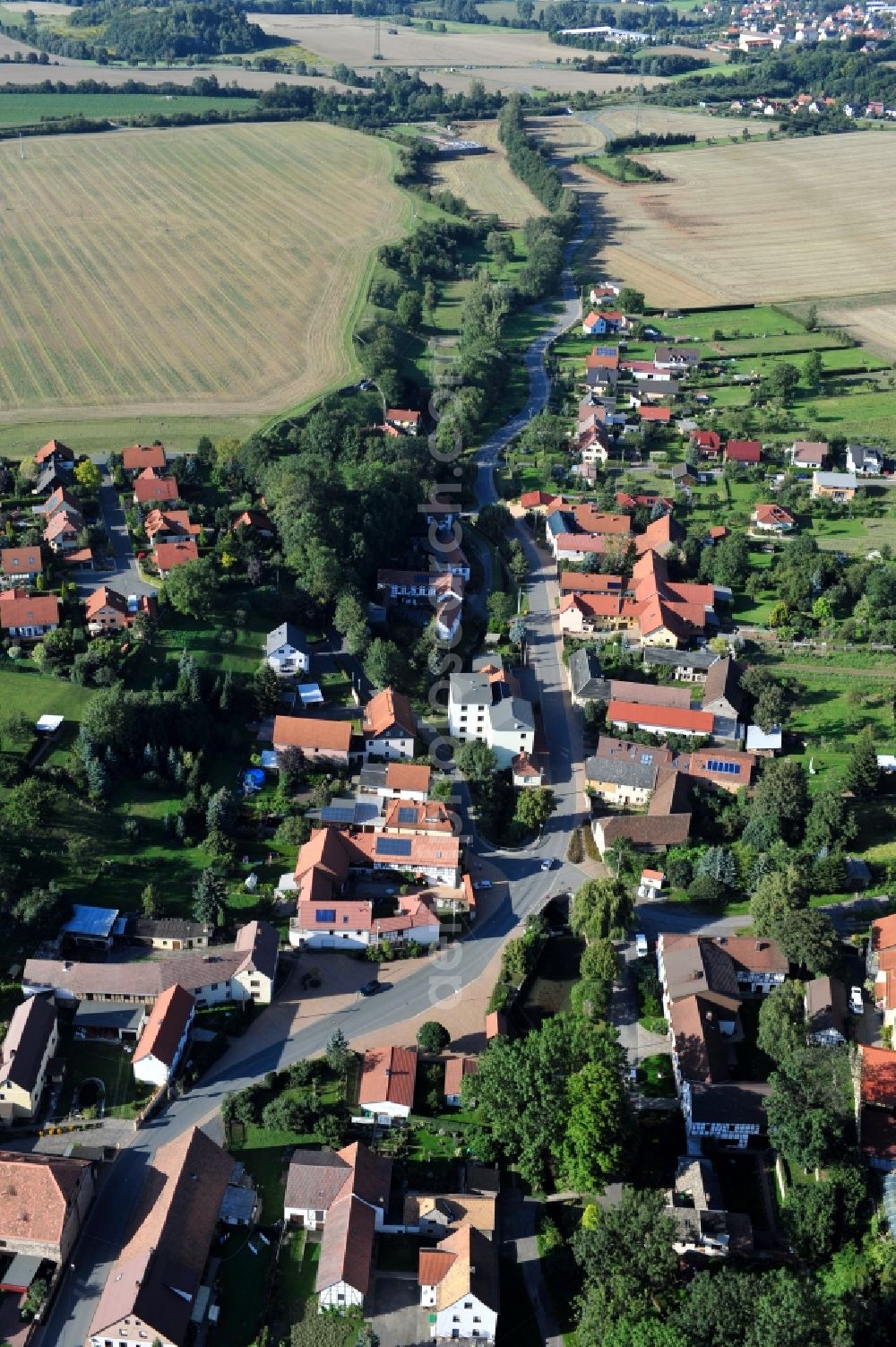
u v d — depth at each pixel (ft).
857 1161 488.44
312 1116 528.63
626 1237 456.45
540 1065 517.55
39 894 604.08
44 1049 538.47
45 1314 450.71
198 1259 459.32
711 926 652.07
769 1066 565.53
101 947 608.19
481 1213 486.38
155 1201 476.13
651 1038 585.63
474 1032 580.71
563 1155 497.05
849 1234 468.75
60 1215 462.60
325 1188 487.61
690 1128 525.34
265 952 594.65
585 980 601.62
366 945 627.87
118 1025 560.61
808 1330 396.16
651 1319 419.13
